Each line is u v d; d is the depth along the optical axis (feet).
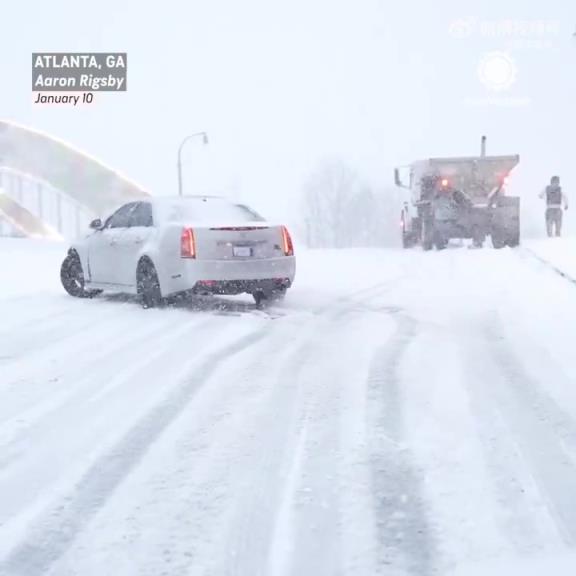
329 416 28.32
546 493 21.42
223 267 52.49
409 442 25.46
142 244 55.93
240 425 27.58
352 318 49.24
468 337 41.93
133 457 24.76
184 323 48.52
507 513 20.24
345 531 19.45
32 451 25.46
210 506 21.06
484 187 125.39
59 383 33.60
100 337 43.98
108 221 62.44
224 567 17.90
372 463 23.76
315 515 20.36
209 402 30.37
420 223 131.23
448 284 67.05
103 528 19.94
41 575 17.80
